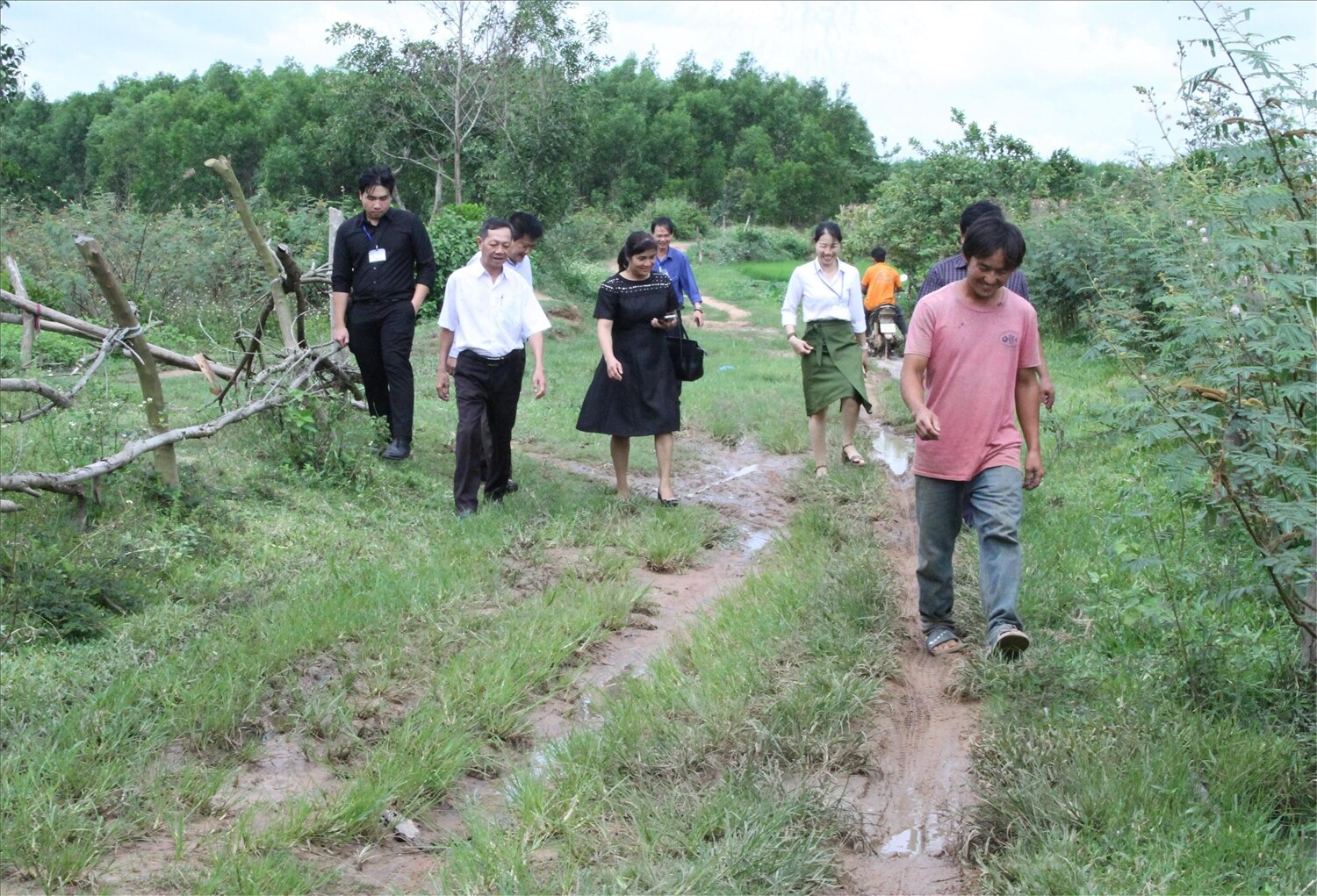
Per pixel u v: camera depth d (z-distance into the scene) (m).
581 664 5.56
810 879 3.73
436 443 9.99
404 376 9.00
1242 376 4.64
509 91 33.53
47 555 5.80
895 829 4.18
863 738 4.64
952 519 5.50
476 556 6.84
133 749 4.32
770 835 3.86
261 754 4.52
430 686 5.08
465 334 7.92
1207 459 4.54
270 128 68.25
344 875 3.80
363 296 8.91
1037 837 3.86
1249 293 4.79
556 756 4.55
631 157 79.44
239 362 8.77
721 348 19.27
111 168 75.12
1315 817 3.99
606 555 7.07
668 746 4.52
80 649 5.17
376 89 35.75
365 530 7.30
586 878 3.68
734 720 4.67
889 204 24.05
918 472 5.50
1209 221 5.25
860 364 9.43
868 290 18.69
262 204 25.81
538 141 32.03
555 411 12.10
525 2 33.44
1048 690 4.91
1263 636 5.32
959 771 4.53
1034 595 5.97
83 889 3.58
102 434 7.39
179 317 17.77
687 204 71.12
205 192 64.00
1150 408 5.00
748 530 8.24
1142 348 9.54
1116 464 8.54
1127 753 4.23
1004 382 5.37
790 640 5.57
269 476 8.02
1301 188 5.09
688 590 6.89
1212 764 4.18
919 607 5.71
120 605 5.70
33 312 7.17
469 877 3.70
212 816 4.07
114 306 7.02
